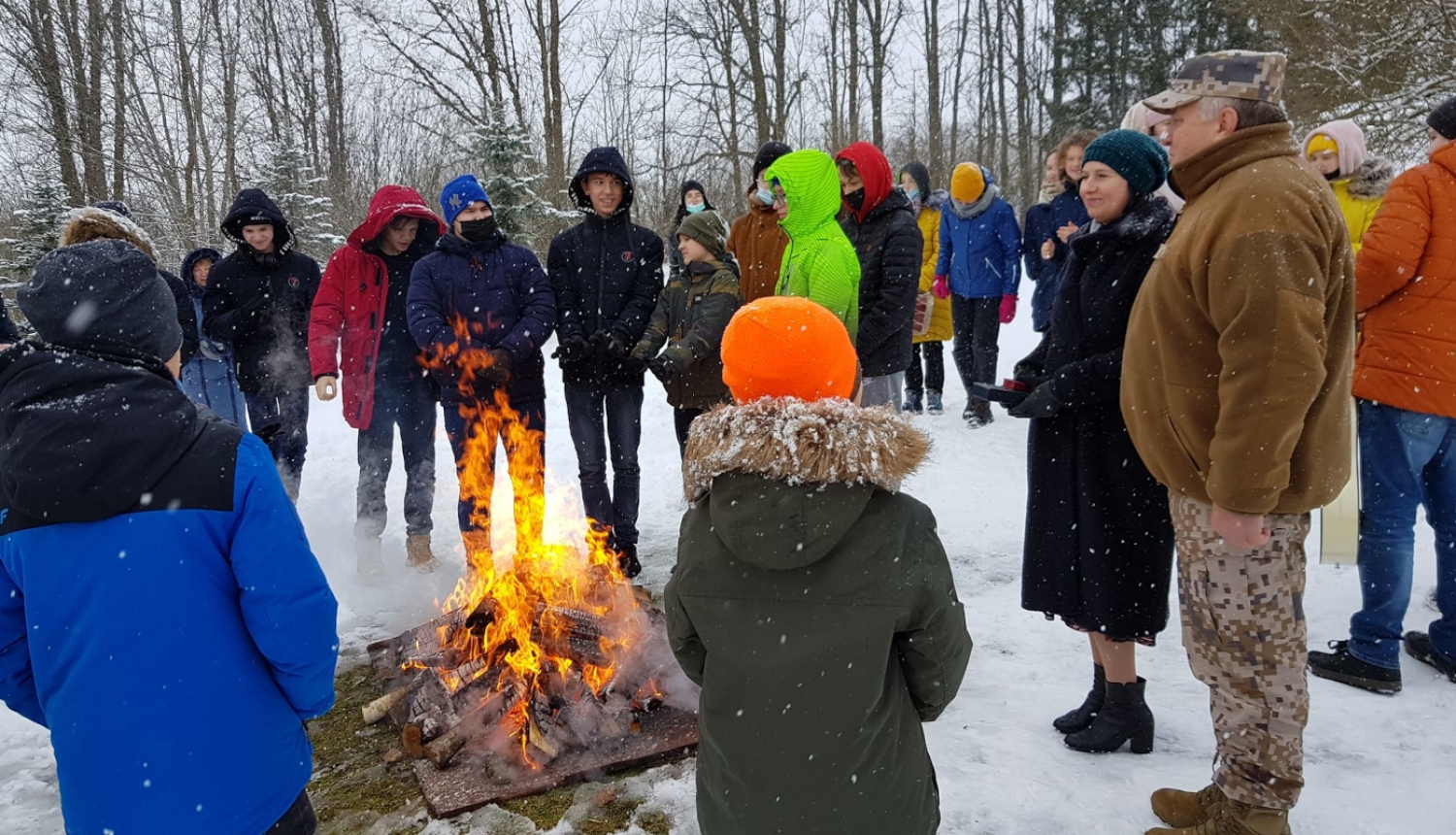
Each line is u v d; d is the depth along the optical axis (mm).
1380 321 3205
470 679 3145
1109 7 29156
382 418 4895
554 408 8578
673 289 4582
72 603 1638
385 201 4785
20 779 3016
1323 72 14445
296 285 5418
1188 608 2385
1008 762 2838
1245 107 2234
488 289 4617
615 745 3002
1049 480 2883
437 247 4664
